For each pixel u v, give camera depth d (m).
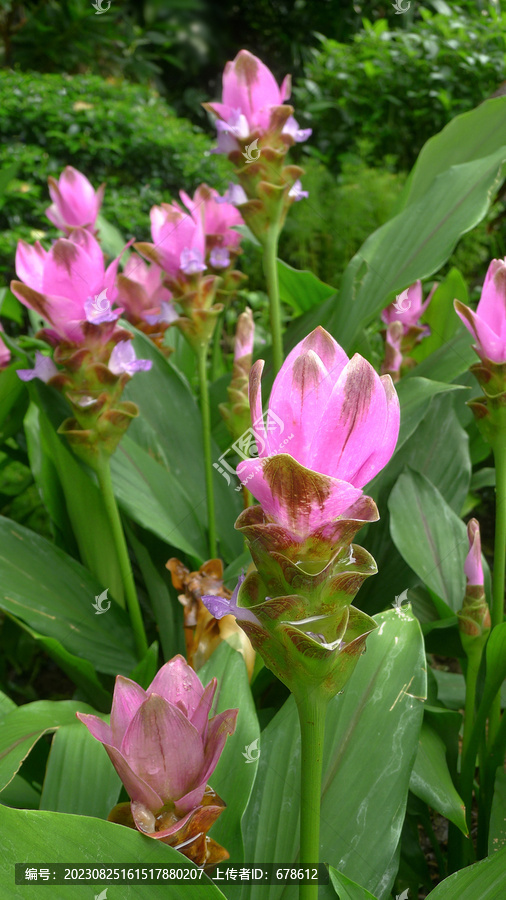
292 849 0.48
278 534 0.28
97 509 0.82
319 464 0.28
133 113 1.89
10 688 1.06
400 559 0.79
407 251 0.78
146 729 0.35
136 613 0.76
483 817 0.64
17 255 0.68
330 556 0.29
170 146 1.79
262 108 0.70
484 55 2.30
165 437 0.89
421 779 0.57
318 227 1.26
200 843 0.37
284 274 1.07
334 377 0.27
